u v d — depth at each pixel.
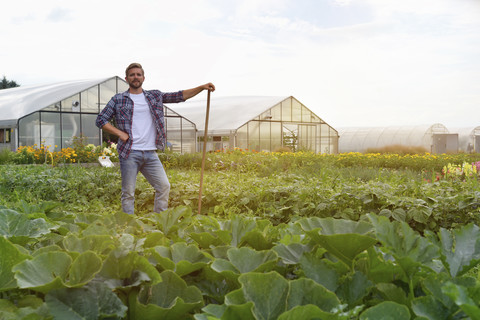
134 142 4.37
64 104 17.83
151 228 1.55
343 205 4.45
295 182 5.73
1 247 0.86
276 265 1.05
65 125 17.92
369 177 8.88
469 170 6.03
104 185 6.66
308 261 0.94
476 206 3.81
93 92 18.77
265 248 1.28
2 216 1.24
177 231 1.55
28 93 19.64
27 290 0.92
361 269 0.99
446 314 0.74
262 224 1.50
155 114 4.45
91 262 0.87
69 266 0.88
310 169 10.59
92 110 18.73
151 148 4.46
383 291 0.85
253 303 0.70
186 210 1.67
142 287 0.87
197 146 23.02
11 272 0.87
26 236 1.18
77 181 6.64
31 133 16.97
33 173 7.59
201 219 1.63
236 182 5.80
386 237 0.98
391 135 28.03
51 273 0.86
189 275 1.07
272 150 22.97
